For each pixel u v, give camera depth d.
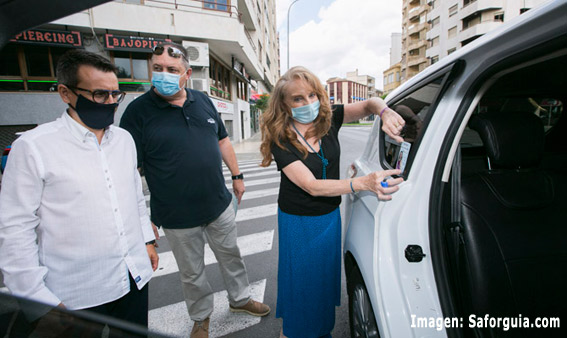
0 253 1.04
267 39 37.22
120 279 1.28
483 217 1.23
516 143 1.23
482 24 28.03
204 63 12.53
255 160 12.41
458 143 1.17
